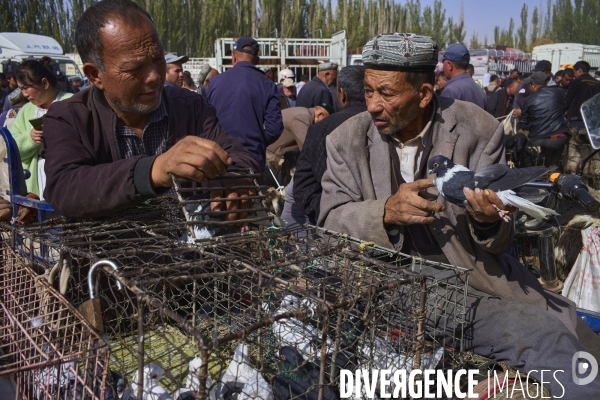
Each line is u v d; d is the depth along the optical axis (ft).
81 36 5.34
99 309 3.84
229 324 4.96
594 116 8.76
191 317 5.08
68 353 3.96
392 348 4.70
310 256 4.86
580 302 8.13
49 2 93.97
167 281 4.03
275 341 4.70
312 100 19.58
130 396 4.18
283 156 15.38
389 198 5.72
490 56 76.84
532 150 19.33
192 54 95.35
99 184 5.06
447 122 6.02
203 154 4.73
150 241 5.07
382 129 5.90
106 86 5.46
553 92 19.01
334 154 6.27
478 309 5.42
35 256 5.44
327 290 4.68
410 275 4.48
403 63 5.41
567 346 5.04
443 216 5.80
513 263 6.32
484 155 6.02
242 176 5.59
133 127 6.12
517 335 5.15
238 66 12.98
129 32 5.18
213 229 5.50
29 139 10.89
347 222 5.90
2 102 27.99
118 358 4.82
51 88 11.78
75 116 5.81
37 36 42.16
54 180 5.46
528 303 5.55
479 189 4.96
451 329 5.44
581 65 27.81
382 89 5.57
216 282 5.10
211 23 92.43
